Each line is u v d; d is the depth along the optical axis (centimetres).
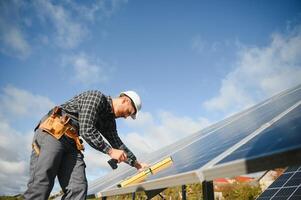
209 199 239
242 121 430
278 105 400
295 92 461
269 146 167
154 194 526
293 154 131
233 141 267
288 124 219
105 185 492
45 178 309
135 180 329
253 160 149
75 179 331
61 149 320
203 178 183
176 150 496
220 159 204
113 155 330
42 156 311
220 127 523
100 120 374
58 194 545
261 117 354
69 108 341
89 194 432
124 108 379
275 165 138
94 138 326
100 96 349
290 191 639
